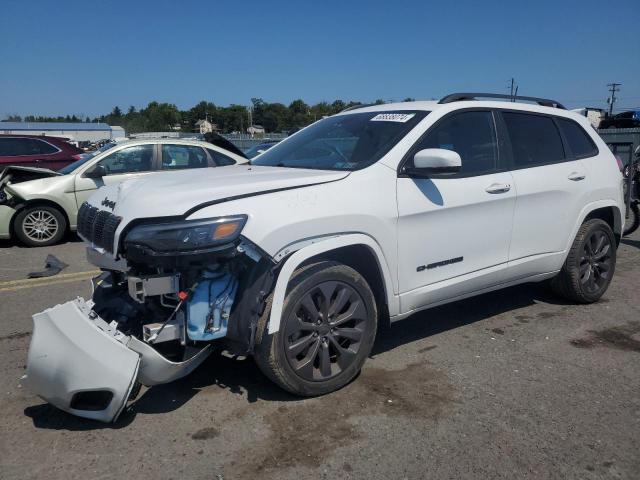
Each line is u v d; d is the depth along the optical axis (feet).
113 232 10.44
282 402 11.44
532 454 9.75
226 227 9.98
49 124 329.52
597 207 17.07
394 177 12.41
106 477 9.05
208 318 10.34
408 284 12.79
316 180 11.50
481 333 15.39
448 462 9.50
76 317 10.00
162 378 10.19
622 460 9.61
